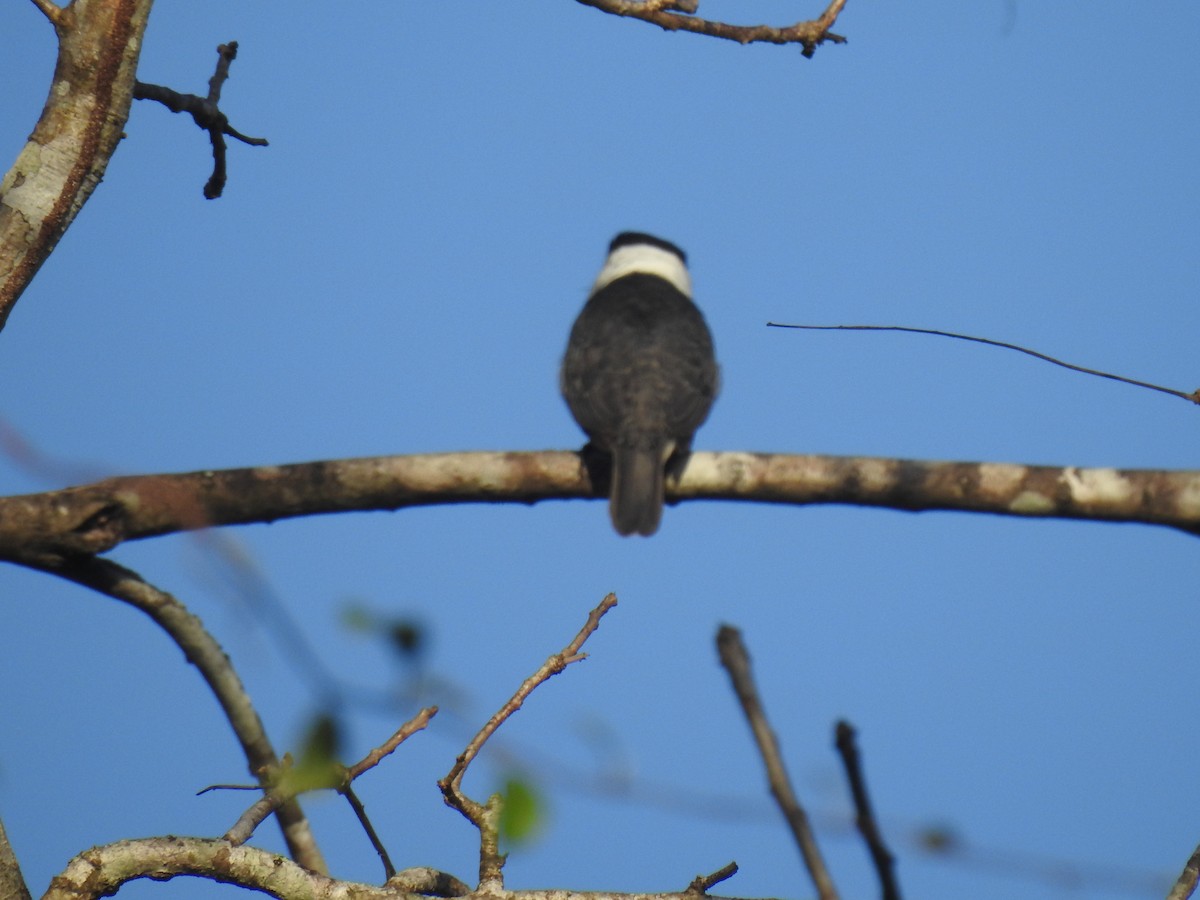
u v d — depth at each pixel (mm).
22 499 9656
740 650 4848
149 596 10812
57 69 11547
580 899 10195
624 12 12336
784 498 10016
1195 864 9586
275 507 9781
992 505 9469
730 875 10719
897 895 4727
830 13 12539
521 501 10266
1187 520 9219
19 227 11328
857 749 4844
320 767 6715
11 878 10492
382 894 10148
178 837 10188
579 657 10102
